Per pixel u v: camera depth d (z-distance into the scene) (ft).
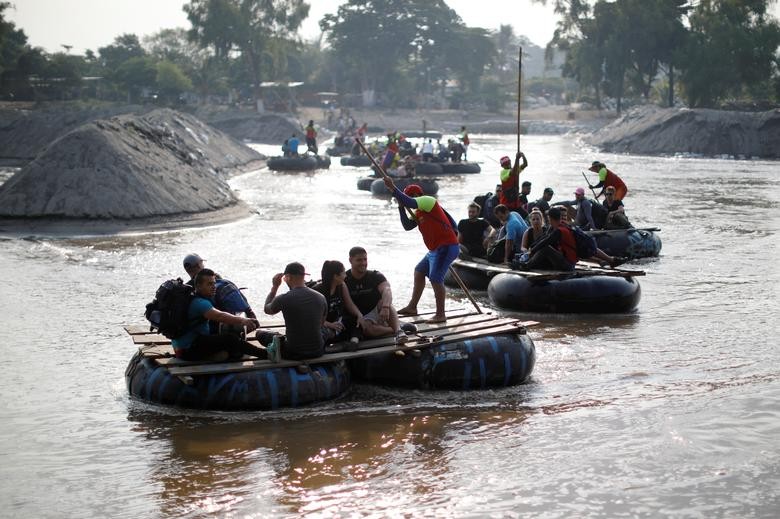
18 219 78.79
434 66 485.15
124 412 30.83
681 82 321.93
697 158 230.89
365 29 435.53
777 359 37.01
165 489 24.52
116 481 25.05
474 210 53.62
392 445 27.73
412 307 37.83
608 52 342.03
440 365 33.12
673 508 23.27
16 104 349.41
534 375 35.29
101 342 40.06
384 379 33.73
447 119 424.05
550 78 649.61
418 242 71.61
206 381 30.94
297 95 437.58
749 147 234.17
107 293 50.80
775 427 28.86
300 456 26.86
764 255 65.77
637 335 41.50
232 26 352.28
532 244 49.52
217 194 95.20
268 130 319.68
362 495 24.09
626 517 22.79
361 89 468.34
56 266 59.98
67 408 31.19
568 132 363.76
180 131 157.99
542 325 43.73
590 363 36.81
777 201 110.32
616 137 258.16
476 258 53.57
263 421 29.96
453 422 29.89
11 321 43.75
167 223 80.89
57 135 207.31
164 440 28.22
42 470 25.84
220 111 360.69
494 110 464.65
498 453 27.07
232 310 32.12
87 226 78.02
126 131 96.02
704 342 39.99
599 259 49.42
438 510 23.17
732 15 311.88
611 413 30.53
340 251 66.54
